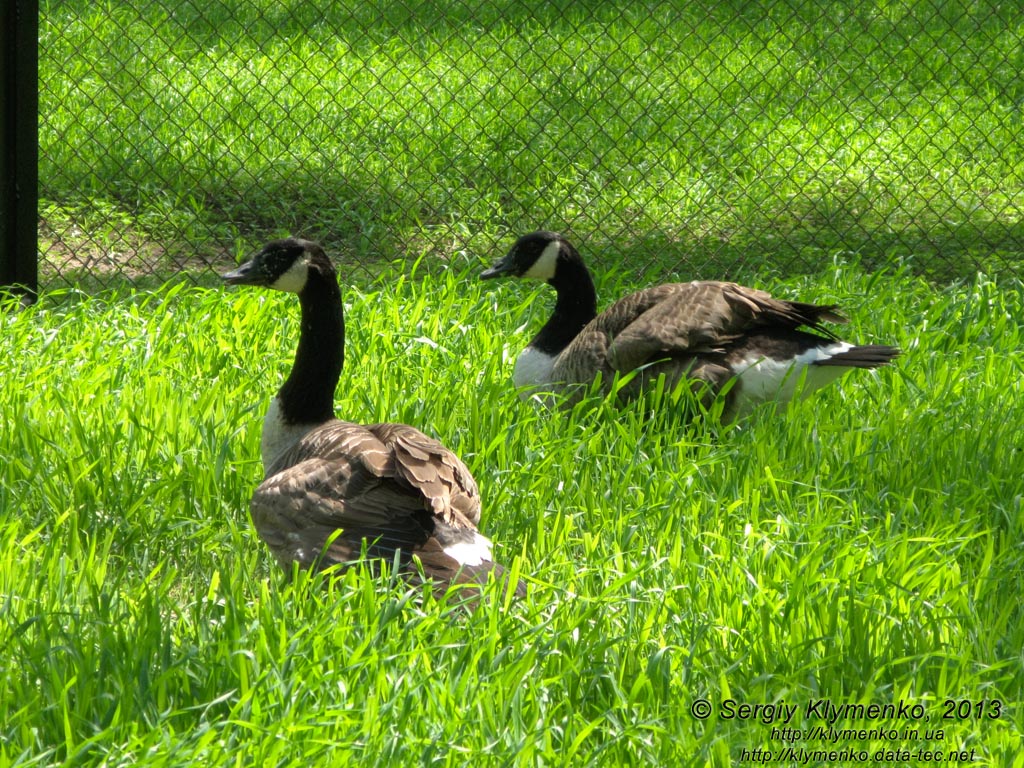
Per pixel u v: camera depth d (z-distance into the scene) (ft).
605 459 27.81
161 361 31.58
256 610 20.71
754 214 51.52
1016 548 24.08
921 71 71.00
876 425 30.35
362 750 16.98
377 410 28.96
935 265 47.60
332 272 25.53
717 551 23.86
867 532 24.03
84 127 51.83
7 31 35.06
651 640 20.31
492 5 73.26
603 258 46.85
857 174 57.26
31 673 18.63
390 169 53.83
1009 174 56.34
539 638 19.58
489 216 50.62
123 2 69.97
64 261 43.19
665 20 76.89
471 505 22.45
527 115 55.16
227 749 16.72
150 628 19.39
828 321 32.01
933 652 19.31
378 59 67.97
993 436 28.68
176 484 25.53
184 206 49.11
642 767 17.49
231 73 63.21
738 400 30.17
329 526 21.40
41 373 30.04
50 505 25.22
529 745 16.85
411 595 20.59
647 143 59.57
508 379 32.55
